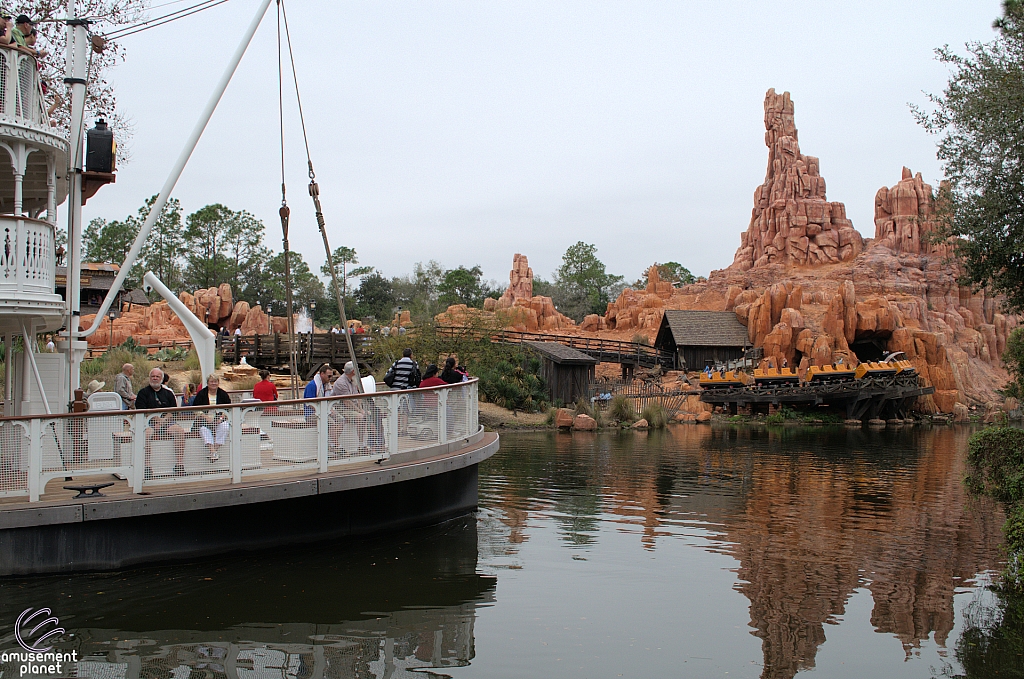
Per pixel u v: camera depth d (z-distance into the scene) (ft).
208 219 315.58
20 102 40.55
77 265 46.42
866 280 274.98
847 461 99.14
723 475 83.61
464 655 29.81
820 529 53.98
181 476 38.14
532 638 31.73
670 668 28.91
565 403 188.75
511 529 52.26
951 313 268.21
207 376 51.47
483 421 153.17
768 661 29.73
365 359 158.71
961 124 56.85
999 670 29.09
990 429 56.44
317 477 40.55
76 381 46.44
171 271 302.66
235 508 40.96
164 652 29.45
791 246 326.65
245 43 48.37
